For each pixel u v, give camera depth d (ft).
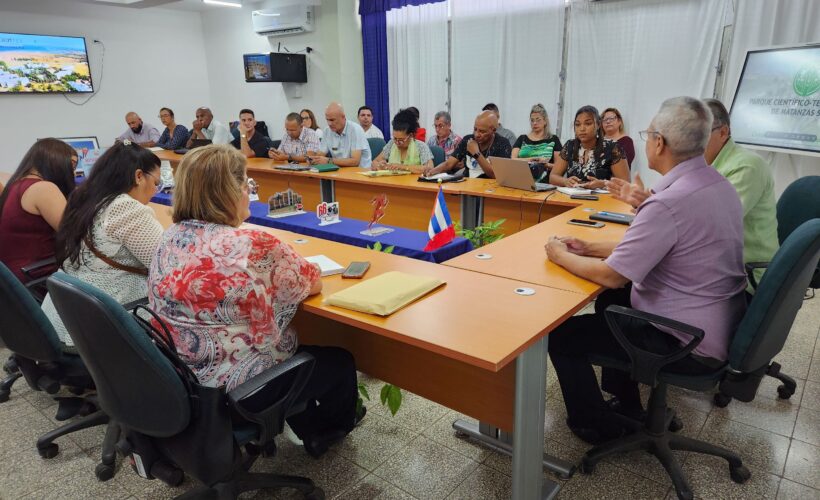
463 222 11.30
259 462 5.99
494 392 5.29
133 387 3.88
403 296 4.61
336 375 5.21
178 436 4.04
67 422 6.85
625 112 15.39
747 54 12.57
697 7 13.70
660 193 4.87
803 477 5.55
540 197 9.92
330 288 5.10
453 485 5.57
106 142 23.71
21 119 21.07
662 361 4.76
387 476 5.74
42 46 20.99
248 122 18.28
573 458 5.95
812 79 11.09
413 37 19.21
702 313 4.83
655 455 5.57
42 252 7.07
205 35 26.45
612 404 6.70
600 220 7.95
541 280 5.28
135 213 5.66
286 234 7.64
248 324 4.23
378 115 20.93
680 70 14.25
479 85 18.07
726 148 6.65
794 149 11.48
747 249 6.46
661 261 4.91
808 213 7.47
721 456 5.56
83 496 5.49
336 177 12.97
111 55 23.30
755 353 4.61
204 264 3.99
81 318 3.69
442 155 14.69
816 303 10.12
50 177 7.13
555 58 16.29
